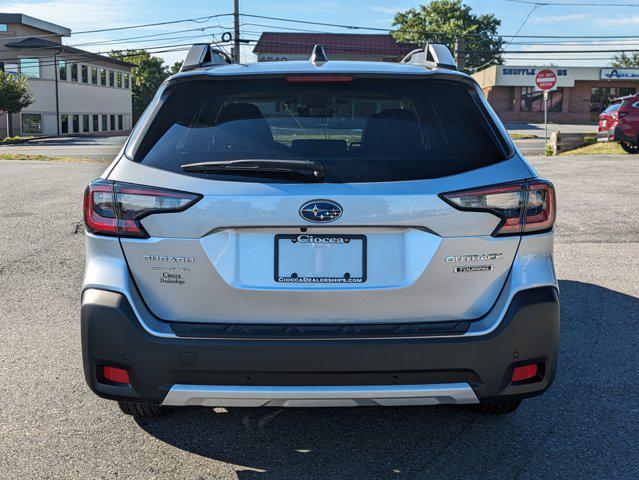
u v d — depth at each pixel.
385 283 2.57
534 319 2.62
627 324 4.91
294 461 3.00
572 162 16.66
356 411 3.51
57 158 22.73
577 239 7.82
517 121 53.34
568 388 3.79
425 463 2.98
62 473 2.91
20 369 4.12
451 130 2.77
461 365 2.56
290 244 2.56
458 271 2.58
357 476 2.87
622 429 3.30
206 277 2.56
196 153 2.68
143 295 2.62
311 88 2.93
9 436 3.26
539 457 3.03
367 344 2.51
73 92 54.78
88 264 2.70
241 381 2.56
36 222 8.98
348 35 65.00
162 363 2.56
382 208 2.52
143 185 2.59
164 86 2.90
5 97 45.12
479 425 3.35
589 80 52.50
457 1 79.81
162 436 3.25
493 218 2.60
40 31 56.56
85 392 3.78
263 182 2.54
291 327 2.58
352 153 2.65
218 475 2.89
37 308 5.38
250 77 2.89
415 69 3.00
